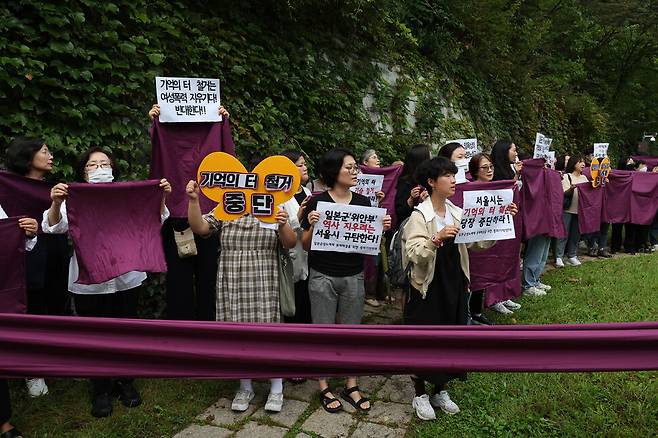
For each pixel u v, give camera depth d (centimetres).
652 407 323
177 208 377
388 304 572
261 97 605
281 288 354
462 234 328
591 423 308
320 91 696
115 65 443
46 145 367
